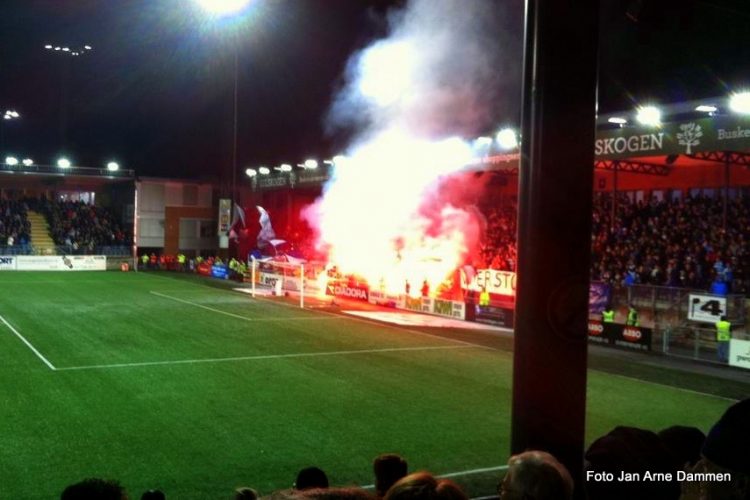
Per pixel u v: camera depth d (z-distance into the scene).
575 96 3.39
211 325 24.81
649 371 18.97
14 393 14.55
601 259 28.61
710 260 24.72
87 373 16.62
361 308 31.25
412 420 13.38
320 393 15.38
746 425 2.12
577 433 3.44
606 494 3.04
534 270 3.44
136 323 24.73
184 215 50.97
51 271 46.09
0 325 23.52
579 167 3.42
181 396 14.75
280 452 11.31
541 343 3.44
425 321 27.56
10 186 51.09
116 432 12.09
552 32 3.36
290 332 23.81
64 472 10.10
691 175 28.86
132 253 49.28
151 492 6.19
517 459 2.40
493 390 16.00
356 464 10.85
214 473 10.27
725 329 19.98
